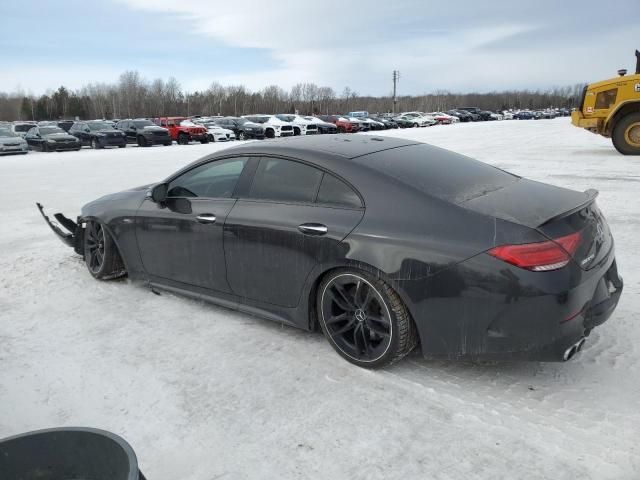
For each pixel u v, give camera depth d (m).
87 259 4.90
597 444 2.38
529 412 2.64
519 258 2.54
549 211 2.77
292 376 3.08
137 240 4.29
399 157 3.36
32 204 9.50
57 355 3.44
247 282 3.58
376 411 2.71
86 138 28.30
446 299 2.72
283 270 3.34
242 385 3.01
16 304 4.35
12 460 1.63
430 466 2.30
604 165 11.70
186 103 103.88
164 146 28.31
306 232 3.16
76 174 14.32
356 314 3.10
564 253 2.57
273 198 3.44
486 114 61.09
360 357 3.12
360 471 2.29
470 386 2.90
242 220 3.49
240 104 105.38
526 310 2.55
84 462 1.65
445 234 2.73
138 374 3.17
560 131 27.95
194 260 3.87
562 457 2.31
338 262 3.03
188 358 3.34
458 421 2.60
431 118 48.66
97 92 106.31
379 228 2.90
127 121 29.44
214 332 3.69
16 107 109.06
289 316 3.43
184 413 2.77
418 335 2.99
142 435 2.61
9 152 24.56
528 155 14.62
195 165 3.96
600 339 3.33
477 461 2.32
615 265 3.11
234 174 3.71
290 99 113.69
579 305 2.59
